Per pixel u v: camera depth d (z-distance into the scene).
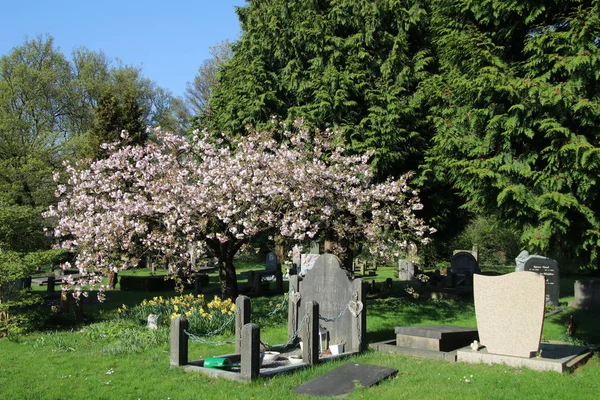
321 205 13.34
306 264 19.91
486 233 35.59
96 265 12.16
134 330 11.19
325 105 15.30
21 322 12.27
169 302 13.40
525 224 9.65
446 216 17.50
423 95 15.41
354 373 8.06
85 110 35.12
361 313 9.88
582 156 8.23
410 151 15.77
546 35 8.94
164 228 13.09
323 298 10.39
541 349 9.75
